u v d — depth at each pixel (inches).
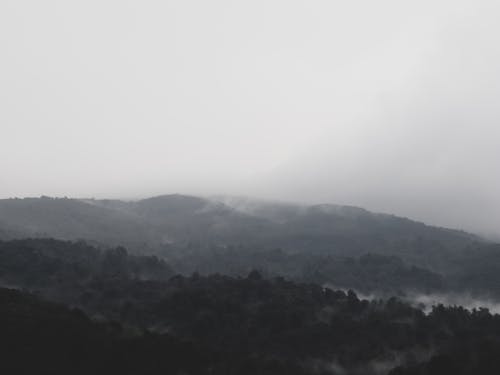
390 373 3668.8
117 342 3622.0
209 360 3676.2
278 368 3747.5
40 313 3722.9
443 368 3555.6
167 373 3440.0
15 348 3257.9
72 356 3341.5
